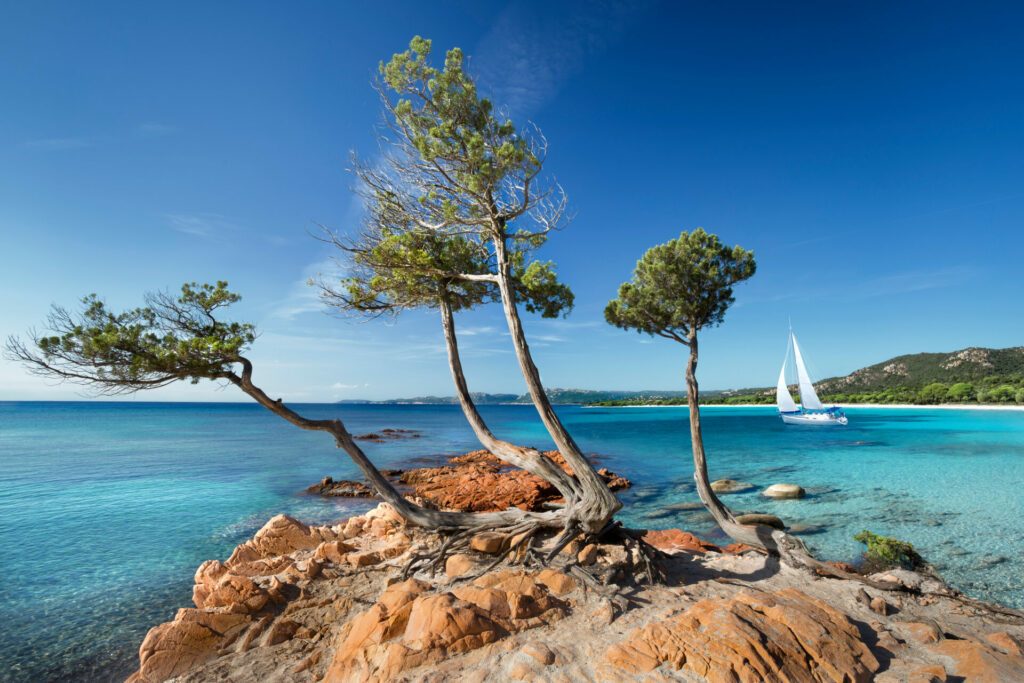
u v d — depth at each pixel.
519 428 84.88
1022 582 13.51
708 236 13.23
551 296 14.24
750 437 60.81
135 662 10.30
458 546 11.52
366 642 7.94
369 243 12.70
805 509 22.42
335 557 12.82
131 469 36.22
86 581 14.70
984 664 6.88
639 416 129.12
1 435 66.25
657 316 13.88
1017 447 44.91
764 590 10.19
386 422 108.50
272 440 60.19
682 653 6.75
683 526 20.39
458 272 13.52
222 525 20.91
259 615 10.02
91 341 8.95
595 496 10.78
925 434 59.25
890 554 14.48
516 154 10.95
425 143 10.91
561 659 7.06
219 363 10.34
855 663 6.69
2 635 11.39
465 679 6.70
